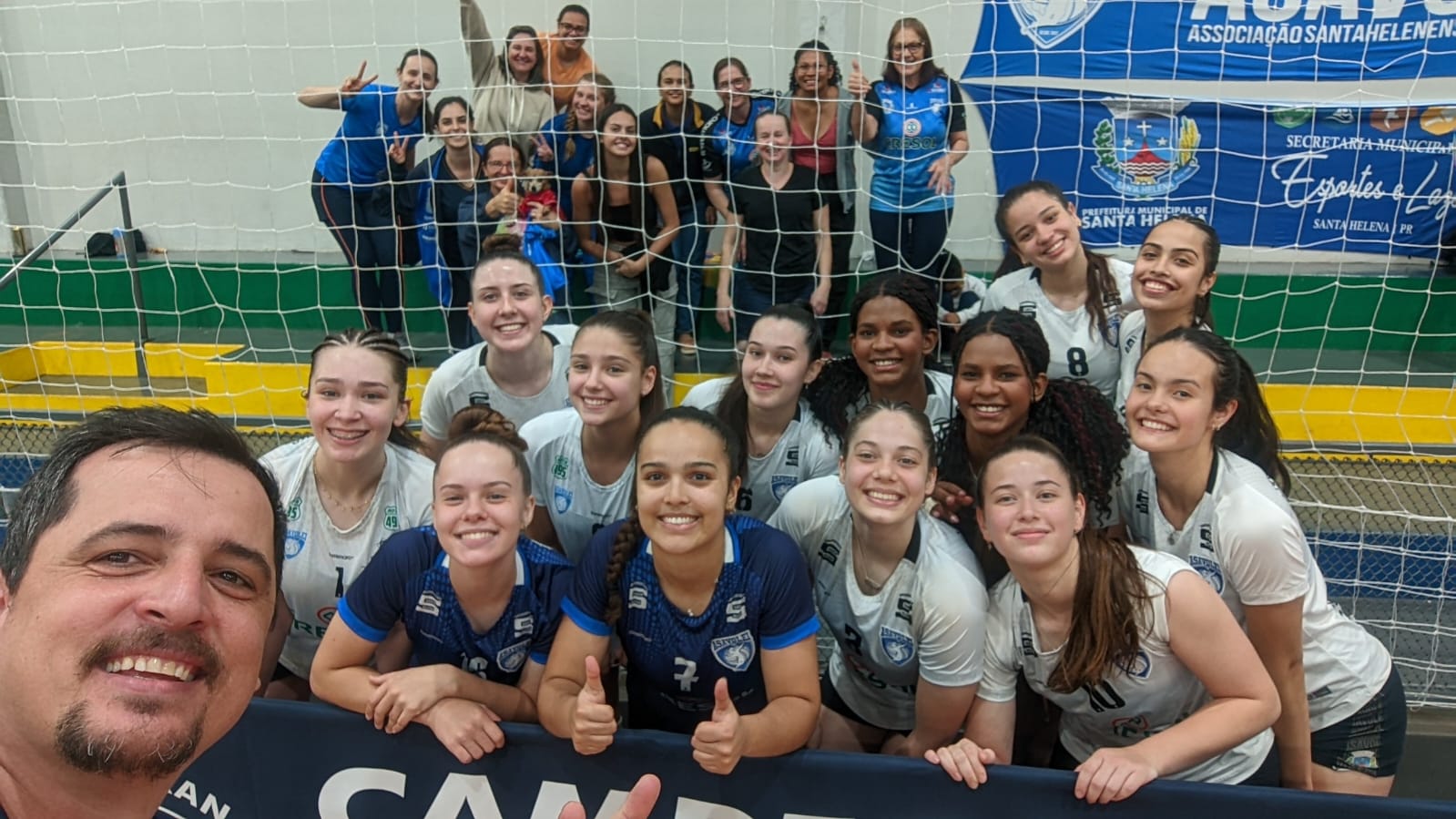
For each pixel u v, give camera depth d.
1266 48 4.89
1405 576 3.28
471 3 5.25
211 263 6.26
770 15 5.46
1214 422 2.10
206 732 0.95
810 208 4.57
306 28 5.97
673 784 1.97
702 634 2.01
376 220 5.21
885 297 2.63
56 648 0.90
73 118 6.32
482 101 4.93
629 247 5.07
